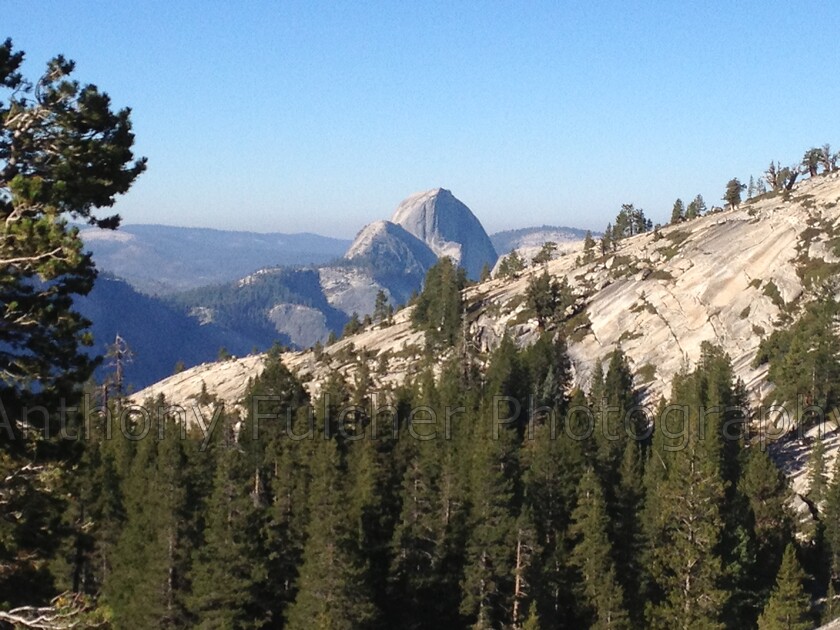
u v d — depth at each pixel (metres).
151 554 50.19
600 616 50.41
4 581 23.84
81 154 22.52
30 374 22.22
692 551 48.97
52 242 19.11
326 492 53.75
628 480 62.28
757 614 54.72
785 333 100.81
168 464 53.69
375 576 54.69
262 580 49.78
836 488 60.91
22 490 23.67
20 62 22.59
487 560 52.72
